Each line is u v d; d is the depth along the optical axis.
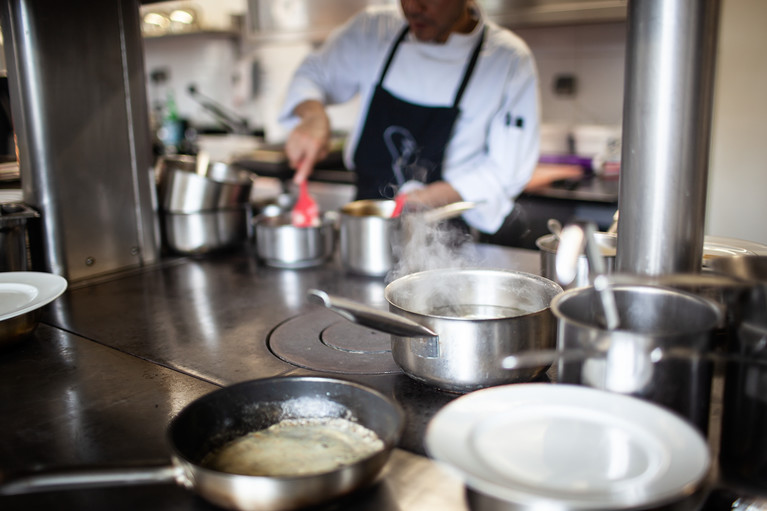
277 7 3.23
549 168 2.86
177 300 1.20
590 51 2.95
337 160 3.30
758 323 0.57
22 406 0.77
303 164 1.94
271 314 1.10
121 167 1.41
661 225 0.71
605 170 2.65
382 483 0.59
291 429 0.66
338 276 1.35
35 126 1.25
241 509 0.51
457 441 0.52
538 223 2.43
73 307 1.17
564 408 0.57
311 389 0.66
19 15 1.20
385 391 0.78
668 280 0.60
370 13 2.25
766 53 2.29
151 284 1.32
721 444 0.61
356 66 2.29
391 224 1.29
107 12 1.33
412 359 0.74
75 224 1.33
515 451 0.51
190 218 1.50
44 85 1.24
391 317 0.67
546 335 0.73
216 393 0.62
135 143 1.43
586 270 0.91
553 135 3.02
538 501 0.44
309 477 0.50
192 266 1.46
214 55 4.14
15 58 1.22
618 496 0.45
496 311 0.89
